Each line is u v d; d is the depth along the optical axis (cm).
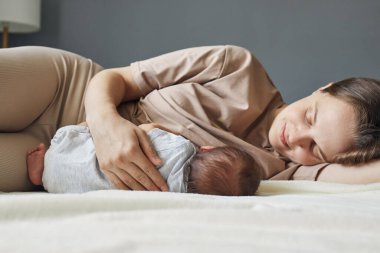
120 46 252
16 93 99
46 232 44
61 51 122
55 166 90
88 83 119
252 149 108
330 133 103
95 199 53
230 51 116
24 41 257
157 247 41
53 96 113
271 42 237
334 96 107
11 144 96
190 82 115
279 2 236
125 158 84
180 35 246
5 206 48
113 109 97
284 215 53
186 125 106
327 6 230
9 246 40
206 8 243
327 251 43
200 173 82
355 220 53
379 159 106
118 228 46
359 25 228
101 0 252
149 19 249
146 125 99
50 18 255
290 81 235
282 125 110
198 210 54
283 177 110
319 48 232
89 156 89
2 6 221
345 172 105
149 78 118
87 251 39
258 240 45
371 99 105
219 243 43
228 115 109
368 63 227
